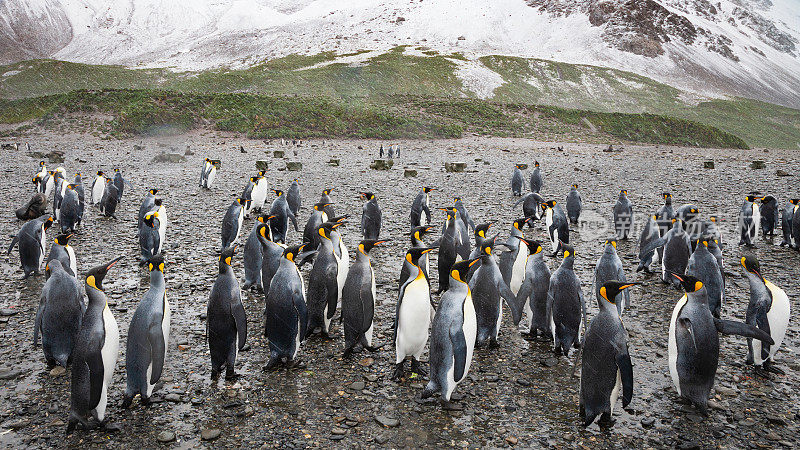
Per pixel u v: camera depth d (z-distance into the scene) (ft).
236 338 21.45
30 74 444.96
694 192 75.56
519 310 20.89
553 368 23.02
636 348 25.18
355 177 89.61
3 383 21.12
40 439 17.53
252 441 17.52
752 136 405.39
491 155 140.97
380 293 32.37
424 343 21.66
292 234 47.70
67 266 27.12
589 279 35.19
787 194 72.90
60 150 131.23
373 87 412.36
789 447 17.48
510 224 52.75
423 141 190.49
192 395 20.39
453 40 655.35
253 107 196.65
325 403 19.92
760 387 21.44
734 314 29.35
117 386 21.07
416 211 46.73
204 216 54.80
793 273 37.60
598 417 19.10
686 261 33.40
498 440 17.71
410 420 18.85
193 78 428.15
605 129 246.68
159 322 18.84
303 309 22.44
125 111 180.04
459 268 19.16
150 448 17.13
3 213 54.80
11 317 27.73
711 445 17.54
